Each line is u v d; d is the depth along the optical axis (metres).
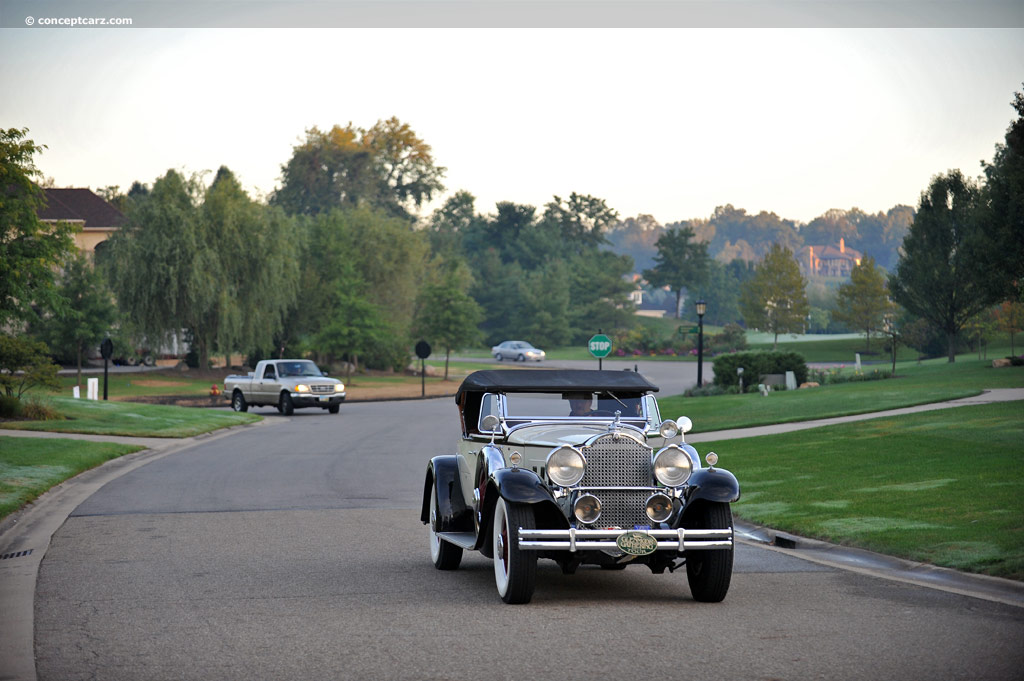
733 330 113.25
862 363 86.62
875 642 7.52
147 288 62.84
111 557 11.80
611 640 7.66
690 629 8.04
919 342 80.75
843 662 6.94
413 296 82.56
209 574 10.70
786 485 17.28
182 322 65.38
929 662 6.92
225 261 65.25
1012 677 6.54
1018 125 44.47
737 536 13.71
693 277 178.50
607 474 9.29
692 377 71.56
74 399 38.47
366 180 150.00
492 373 10.93
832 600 9.23
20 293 36.16
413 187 160.12
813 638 7.67
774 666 6.85
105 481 20.38
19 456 22.27
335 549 12.48
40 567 11.13
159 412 37.69
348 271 73.12
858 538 12.39
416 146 160.12
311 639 7.74
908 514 13.54
